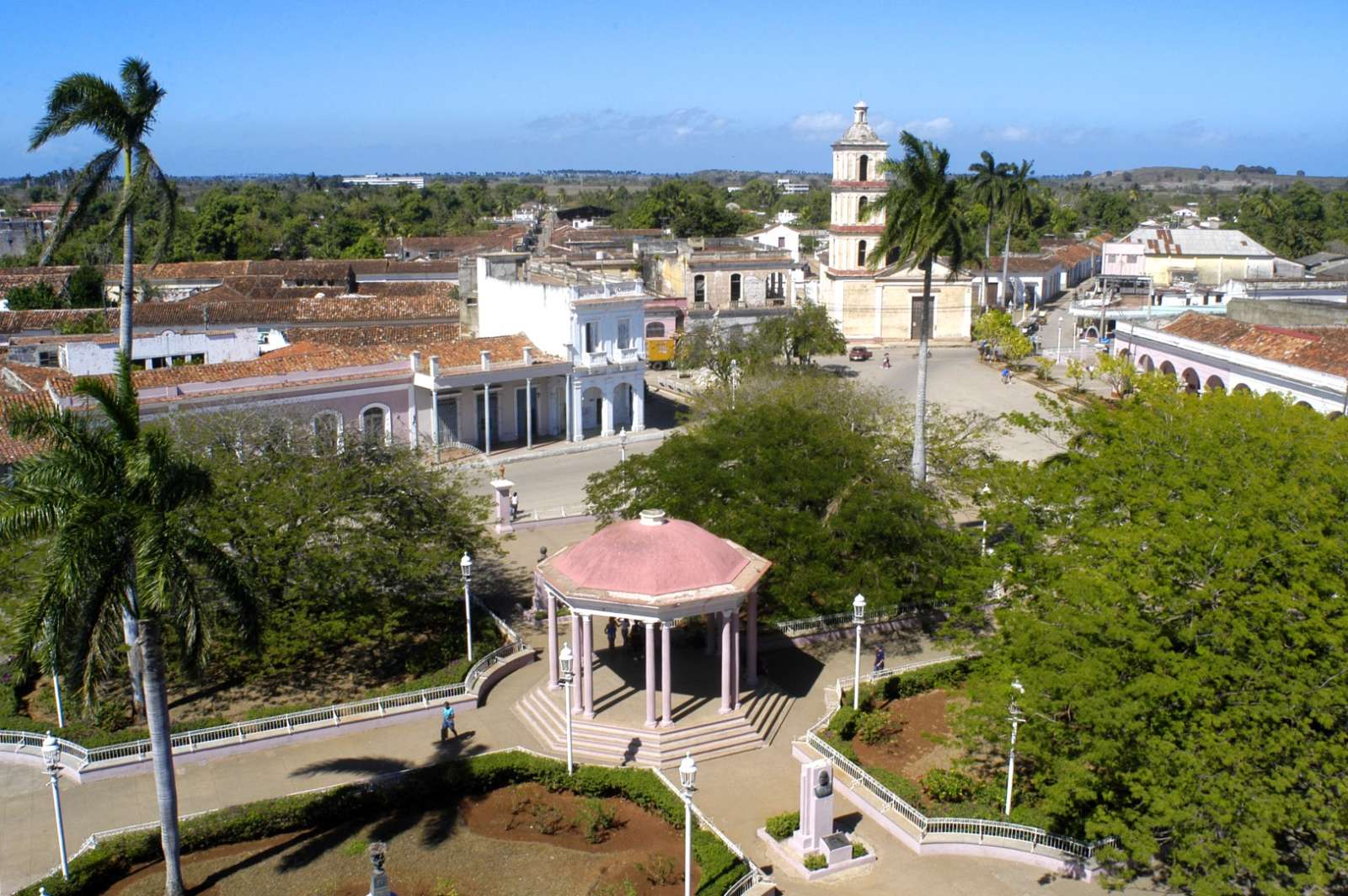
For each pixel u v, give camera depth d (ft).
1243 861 64.13
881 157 290.35
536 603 124.16
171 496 69.00
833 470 115.55
